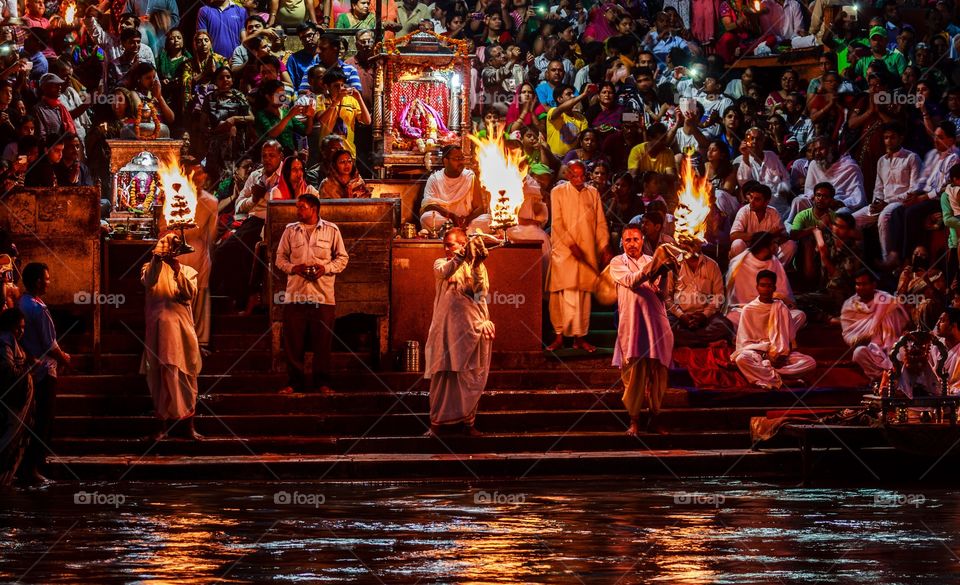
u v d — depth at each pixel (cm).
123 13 2453
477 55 2773
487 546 1091
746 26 2923
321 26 2645
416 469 1584
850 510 1315
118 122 2175
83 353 1886
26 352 1551
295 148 2269
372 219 1908
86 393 1805
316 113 2272
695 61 2728
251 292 1972
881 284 2161
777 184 2312
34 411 1541
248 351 1905
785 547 1092
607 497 1410
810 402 1844
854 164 2316
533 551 1068
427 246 1936
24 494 1423
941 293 2008
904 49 2741
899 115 2378
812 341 2016
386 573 975
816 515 1279
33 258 1872
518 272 1939
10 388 1502
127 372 1869
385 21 2708
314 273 1791
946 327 1814
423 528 1187
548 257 2044
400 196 2152
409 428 1752
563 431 1770
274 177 2012
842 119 2447
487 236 1720
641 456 1616
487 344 1703
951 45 2775
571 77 2708
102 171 2192
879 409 1619
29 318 1555
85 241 1873
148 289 1673
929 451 1583
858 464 1631
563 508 1323
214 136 2252
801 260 2166
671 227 2112
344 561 1022
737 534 1159
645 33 2873
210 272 1905
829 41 2847
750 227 2077
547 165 2338
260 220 2011
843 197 2298
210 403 1766
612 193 2172
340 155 2011
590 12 2830
